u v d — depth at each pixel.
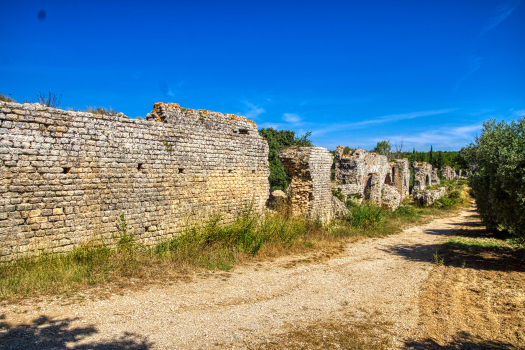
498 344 5.32
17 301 5.74
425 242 15.34
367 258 11.89
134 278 7.64
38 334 4.70
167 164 10.43
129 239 9.19
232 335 5.32
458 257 11.87
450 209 30.66
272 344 5.09
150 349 4.63
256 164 14.00
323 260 11.25
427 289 8.37
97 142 8.68
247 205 13.49
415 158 80.88
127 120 9.37
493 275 9.41
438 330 5.89
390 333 5.73
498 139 9.86
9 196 7.21
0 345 4.27
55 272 7.00
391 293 8.04
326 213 17.72
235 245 11.12
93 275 7.34
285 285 8.29
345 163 24.95
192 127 11.27
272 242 12.08
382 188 27.36
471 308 7.00
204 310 6.32
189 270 8.67
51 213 7.82
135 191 9.52
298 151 16.53
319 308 6.88
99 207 8.70
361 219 18.53
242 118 13.71
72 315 5.46
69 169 8.16
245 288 7.83
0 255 7.05
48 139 7.80
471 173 12.35
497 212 10.38
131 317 5.66
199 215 11.46
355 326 5.99
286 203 17.36
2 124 7.16
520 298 7.38
